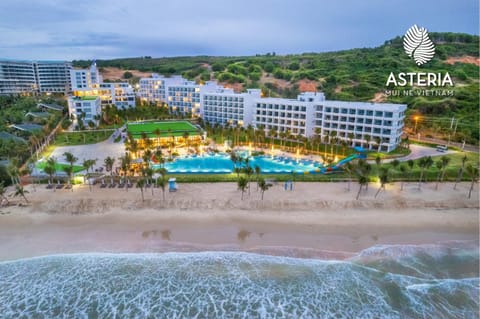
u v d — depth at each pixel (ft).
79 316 124.88
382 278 140.56
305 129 374.84
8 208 187.62
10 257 149.89
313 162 296.71
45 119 430.61
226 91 507.71
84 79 559.38
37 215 181.68
